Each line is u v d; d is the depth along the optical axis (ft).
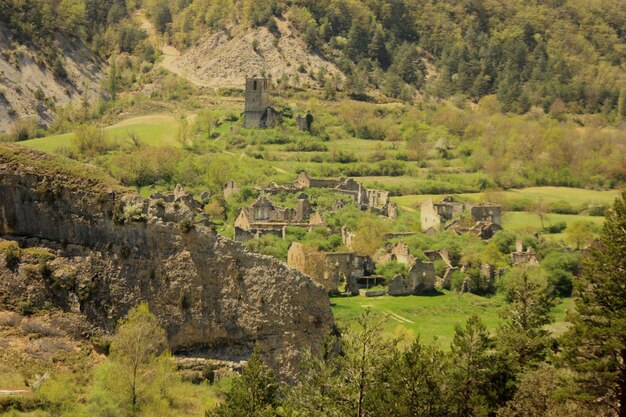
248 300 314.96
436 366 286.05
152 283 311.68
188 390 291.99
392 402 271.90
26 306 301.02
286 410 274.98
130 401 274.98
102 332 303.27
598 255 298.35
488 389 296.92
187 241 315.17
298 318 315.78
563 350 302.04
